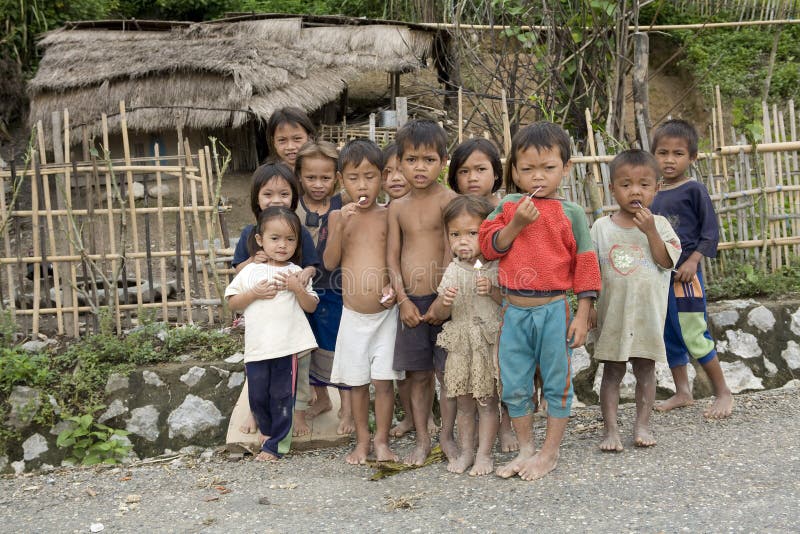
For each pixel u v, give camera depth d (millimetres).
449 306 3656
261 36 10406
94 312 5465
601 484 3396
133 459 4758
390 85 10914
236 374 5078
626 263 3906
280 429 4219
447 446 3930
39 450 4781
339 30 10430
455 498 3367
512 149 3645
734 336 5316
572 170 5793
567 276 3605
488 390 3664
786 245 5918
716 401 4414
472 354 3684
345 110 11000
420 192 3893
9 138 11234
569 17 7809
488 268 3703
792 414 4328
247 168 10109
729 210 5879
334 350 4445
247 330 4191
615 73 7465
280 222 4090
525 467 3557
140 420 4906
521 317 3590
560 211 3574
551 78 7730
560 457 3830
